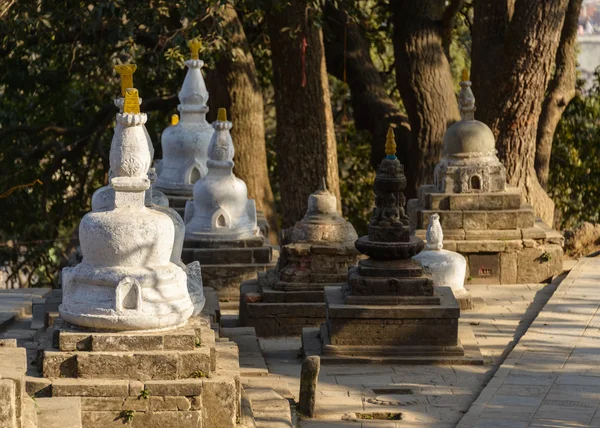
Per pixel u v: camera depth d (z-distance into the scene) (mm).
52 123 30766
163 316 10414
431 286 15047
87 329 10445
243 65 26172
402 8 27281
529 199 25047
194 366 10352
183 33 23516
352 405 12883
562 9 24422
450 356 14805
